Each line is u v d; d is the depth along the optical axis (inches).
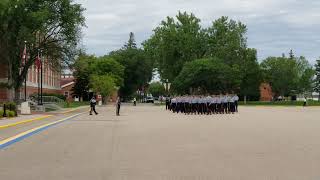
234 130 992.2
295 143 727.7
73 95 4687.5
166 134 895.1
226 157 566.9
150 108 2834.6
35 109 2358.5
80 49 2559.1
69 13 2426.2
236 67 4114.2
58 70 2603.3
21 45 2412.6
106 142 751.7
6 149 659.4
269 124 1198.3
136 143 732.7
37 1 2383.1
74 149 656.4
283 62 5743.1
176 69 4234.7
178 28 4224.9
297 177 431.2
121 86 4992.6
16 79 2536.9
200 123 1242.0
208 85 3969.0
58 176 436.8
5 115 1620.3
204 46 4242.1
